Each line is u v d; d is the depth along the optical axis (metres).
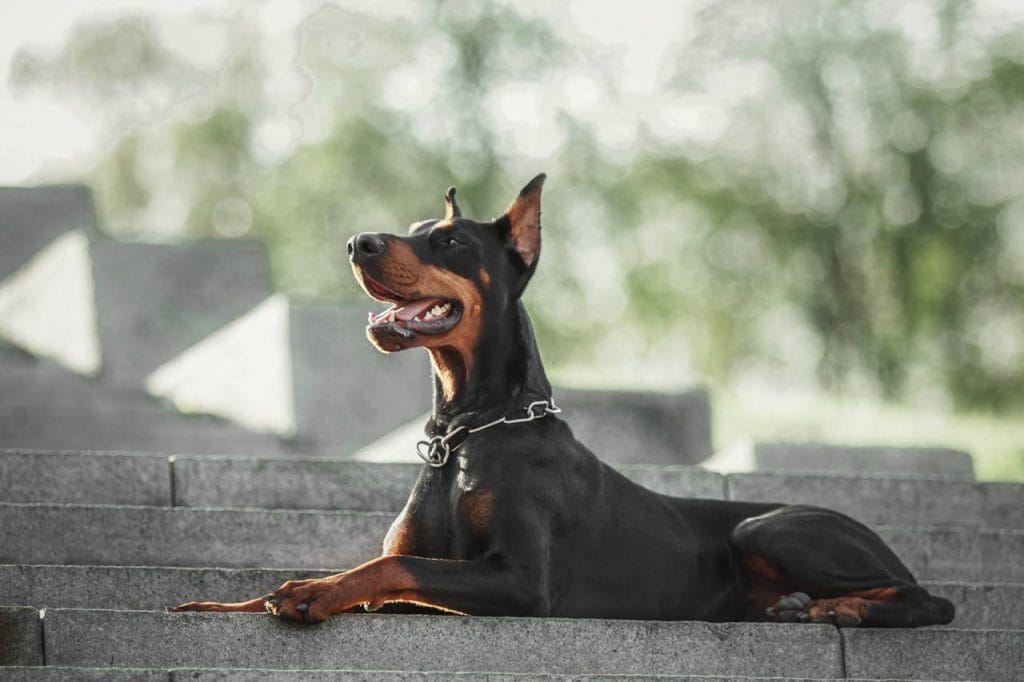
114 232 30.78
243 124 30.14
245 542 8.95
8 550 8.70
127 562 8.81
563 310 28.47
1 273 16.72
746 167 29.53
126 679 6.30
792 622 7.91
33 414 13.82
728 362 29.41
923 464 12.56
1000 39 29.14
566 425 8.12
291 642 6.96
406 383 14.02
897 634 7.66
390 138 27.47
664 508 8.30
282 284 28.12
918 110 28.88
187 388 14.84
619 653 7.29
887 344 28.19
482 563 7.43
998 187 28.81
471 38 27.12
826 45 29.34
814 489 10.39
